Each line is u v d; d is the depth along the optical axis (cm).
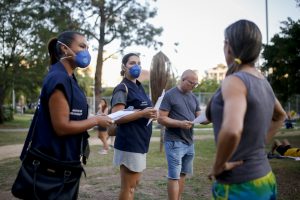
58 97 268
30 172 272
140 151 396
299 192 575
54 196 270
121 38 2384
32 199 269
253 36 218
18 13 2553
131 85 412
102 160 969
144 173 772
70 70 301
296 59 1581
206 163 903
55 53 306
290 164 826
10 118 3416
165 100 467
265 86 222
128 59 412
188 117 471
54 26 2419
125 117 378
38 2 2305
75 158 287
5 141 1642
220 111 216
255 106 209
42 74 2806
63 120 269
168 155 460
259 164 214
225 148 193
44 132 275
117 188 638
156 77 480
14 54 2745
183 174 486
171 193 454
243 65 223
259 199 210
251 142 212
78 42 296
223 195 216
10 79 2775
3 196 594
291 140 1465
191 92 498
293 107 3144
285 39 1614
